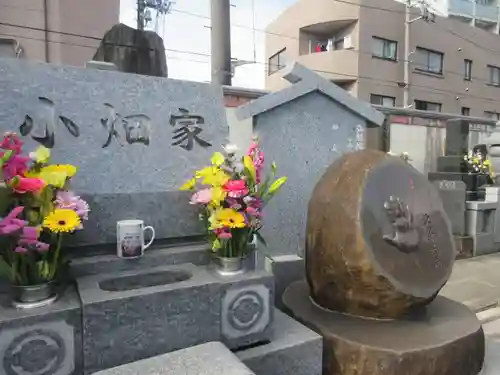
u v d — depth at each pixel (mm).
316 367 1840
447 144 6836
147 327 1465
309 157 3363
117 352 1417
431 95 13797
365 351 1871
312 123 3367
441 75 13977
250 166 1833
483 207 6027
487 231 6211
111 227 1852
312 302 2430
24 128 1866
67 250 1773
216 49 6352
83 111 2016
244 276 1711
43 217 1391
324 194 2289
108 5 7297
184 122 2271
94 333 1375
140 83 2199
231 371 1278
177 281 1689
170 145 2195
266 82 15766
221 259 1757
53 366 1321
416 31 13328
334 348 1970
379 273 1999
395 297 2053
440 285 2189
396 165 2316
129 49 3928
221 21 6332
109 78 2123
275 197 3203
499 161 7250
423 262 2172
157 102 2225
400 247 2111
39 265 1378
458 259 5715
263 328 1756
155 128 2182
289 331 1905
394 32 13086
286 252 3268
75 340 1358
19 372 1269
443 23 13898
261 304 1740
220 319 1632
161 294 1484
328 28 13461
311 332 1899
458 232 6070
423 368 1854
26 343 1277
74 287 1575
